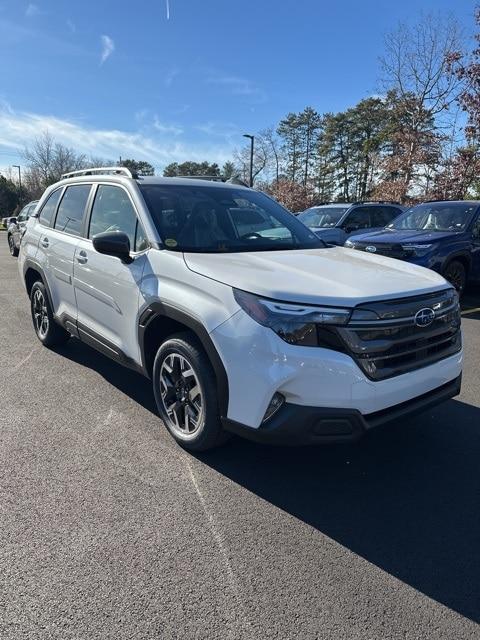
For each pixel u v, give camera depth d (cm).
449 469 335
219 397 303
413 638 203
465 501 300
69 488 301
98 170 488
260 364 276
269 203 476
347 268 333
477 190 1988
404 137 2336
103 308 416
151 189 410
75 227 486
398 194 2266
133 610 213
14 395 440
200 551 251
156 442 359
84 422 389
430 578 237
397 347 289
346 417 273
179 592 224
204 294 310
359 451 356
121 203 419
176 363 344
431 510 290
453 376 330
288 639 201
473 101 1731
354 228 1121
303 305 273
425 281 323
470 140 1822
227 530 268
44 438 363
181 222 388
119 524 270
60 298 504
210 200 427
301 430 274
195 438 333
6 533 260
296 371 269
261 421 281
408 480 321
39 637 199
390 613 215
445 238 818
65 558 243
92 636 200
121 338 396
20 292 952
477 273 865
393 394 287
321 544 259
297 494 303
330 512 287
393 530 272
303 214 1262
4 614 210
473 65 1712
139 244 381
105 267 405
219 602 219
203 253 358
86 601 218
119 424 387
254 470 327
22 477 312
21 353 558
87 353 562
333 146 5869
